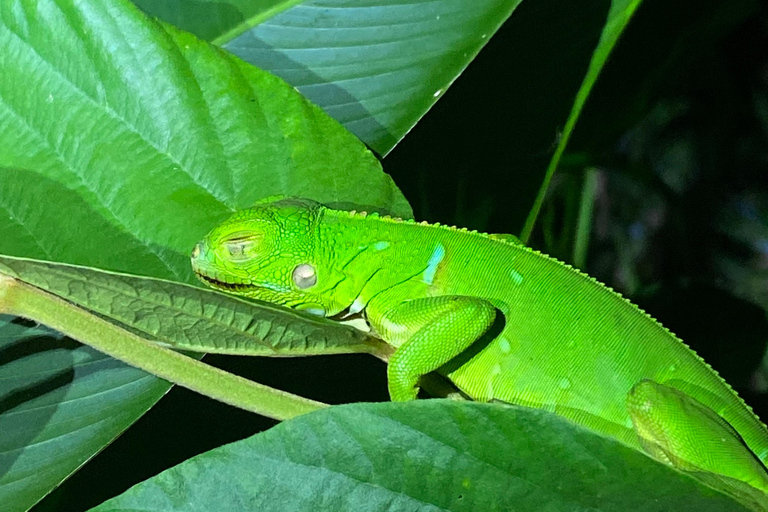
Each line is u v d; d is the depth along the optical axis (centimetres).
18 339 34
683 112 69
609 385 37
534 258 38
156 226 35
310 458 31
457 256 38
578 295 38
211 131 35
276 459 31
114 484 37
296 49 38
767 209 69
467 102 41
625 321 38
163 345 34
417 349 36
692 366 38
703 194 70
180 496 31
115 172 35
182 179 35
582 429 30
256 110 35
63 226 34
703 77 67
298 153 36
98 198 35
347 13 38
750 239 69
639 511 31
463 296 37
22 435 34
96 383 34
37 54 34
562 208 58
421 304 37
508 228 42
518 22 40
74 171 34
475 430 30
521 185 42
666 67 44
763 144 69
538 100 41
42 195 34
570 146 45
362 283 38
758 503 33
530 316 38
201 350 34
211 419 37
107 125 35
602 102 44
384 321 38
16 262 32
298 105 36
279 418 33
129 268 35
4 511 34
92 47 34
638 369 37
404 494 31
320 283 38
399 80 38
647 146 70
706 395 38
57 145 34
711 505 30
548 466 31
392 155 42
